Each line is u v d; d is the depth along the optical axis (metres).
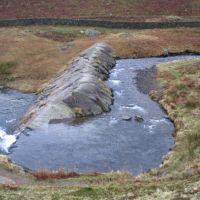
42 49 128.62
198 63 107.94
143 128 73.88
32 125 75.25
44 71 114.50
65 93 83.88
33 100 97.44
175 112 78.69
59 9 168.38
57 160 63.81
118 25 148.50
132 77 103.38
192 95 84.19
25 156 65.69
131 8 169.88
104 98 85.00
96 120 77.62
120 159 63.16
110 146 67.31
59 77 101.38
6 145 70.50
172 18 155.88
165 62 116.56
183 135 67.81
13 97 101.31
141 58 124.25
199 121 71.38
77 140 69.69
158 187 45.31
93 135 71.38
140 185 46.97
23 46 129.50
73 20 150.62
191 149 60.25
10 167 58.34
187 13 164.88
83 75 91.38
